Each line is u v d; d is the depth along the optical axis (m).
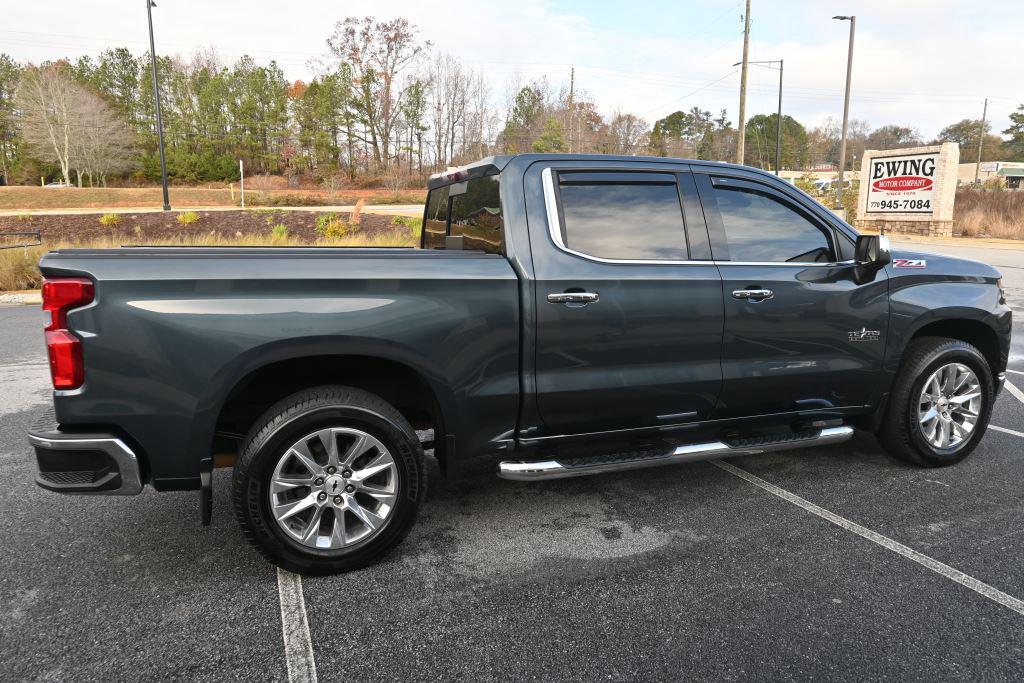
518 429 3.27
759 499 3.77
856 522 3.46
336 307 2.80
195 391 2.67
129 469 2.65
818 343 3.73
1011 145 99.50
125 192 55.41
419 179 61.25
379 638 2.49
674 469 4.29
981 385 4.18
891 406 4.11
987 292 4.21
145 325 2.61
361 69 70.00
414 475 2.99
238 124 80.25
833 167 107.06
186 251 3.05
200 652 2.41
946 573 2.94
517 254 3.14
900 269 3.96
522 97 66.19
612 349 3.28
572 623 2.58
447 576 2.95
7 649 2.42
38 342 8.59
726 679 2.24
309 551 2.88
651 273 3.32
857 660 2.34
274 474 2.78
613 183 3.39
